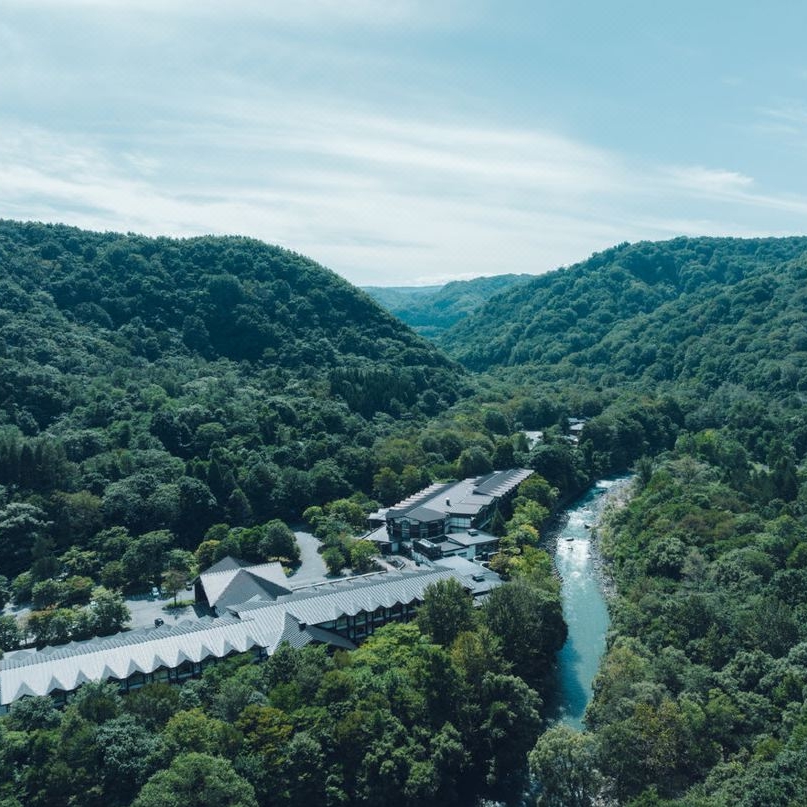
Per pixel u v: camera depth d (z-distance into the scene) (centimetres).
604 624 14288
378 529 18788
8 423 19912
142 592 15650
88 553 16062
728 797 7775
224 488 19362
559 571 17200
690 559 13562
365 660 10925
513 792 9706
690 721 9250
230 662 10975
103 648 11362
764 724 9225
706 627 11188
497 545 17462
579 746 8844
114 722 8850
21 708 9394
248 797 7925
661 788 8675
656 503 18312
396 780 8806
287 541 17150
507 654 11294
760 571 12688
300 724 9138
